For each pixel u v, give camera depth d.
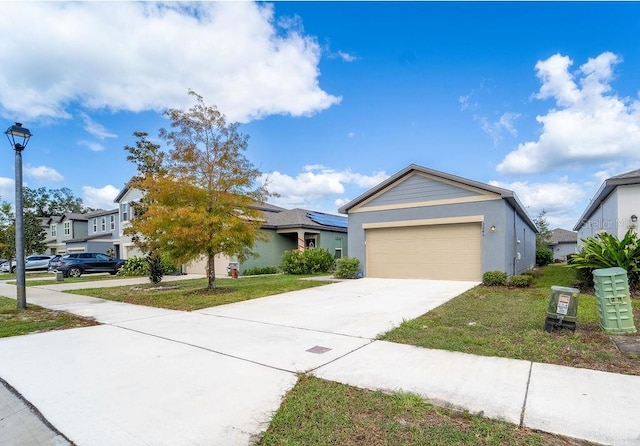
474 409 3.05
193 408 3.21
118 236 28.91
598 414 2.91
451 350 4.71
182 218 10.16
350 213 15.70
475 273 12.71
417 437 2.64
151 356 4.77
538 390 3.39
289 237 22.62
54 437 2.83
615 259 8.84
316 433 2.72
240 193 11.30
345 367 4.16
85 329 6.49
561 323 5.30
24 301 8.84
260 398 3.38
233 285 13.02
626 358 4.20
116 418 3.07
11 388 3.80
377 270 14.96
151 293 11.59
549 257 27.39
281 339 5.46
